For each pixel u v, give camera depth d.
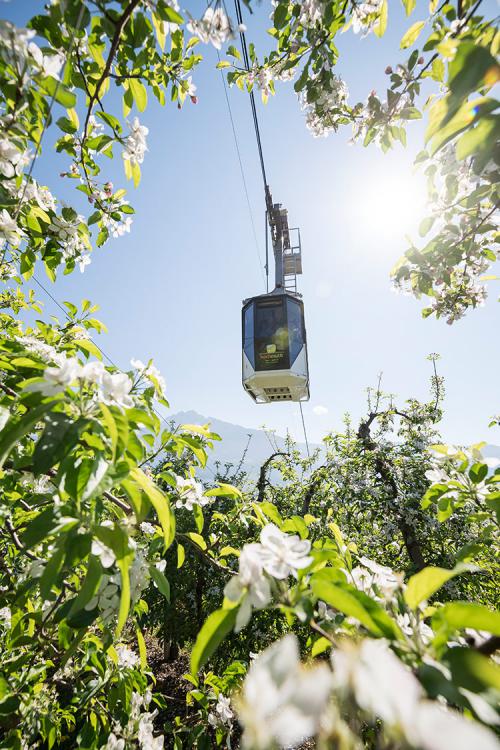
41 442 0.93
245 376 9.02
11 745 1.73
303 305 9.59
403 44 1.95
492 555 2.60
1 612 2.48
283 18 2.14
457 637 0.92
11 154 1.45
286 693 0.50
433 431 8.27
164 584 1.30
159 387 1.85
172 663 8.55
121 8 1.46
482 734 0.46
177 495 2.08
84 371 1.07
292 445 10.72
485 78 0.80
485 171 1.61
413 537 6.76
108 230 2.46
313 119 2.98
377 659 0.54
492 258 2.41
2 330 2.43
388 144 2.50
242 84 3.00
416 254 2.37
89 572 0.96
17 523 1.88
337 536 1.35
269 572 0.82
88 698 2.02
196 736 2.65
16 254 2.83
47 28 1.42
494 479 1.58
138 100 1.77
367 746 0.77
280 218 10.93
